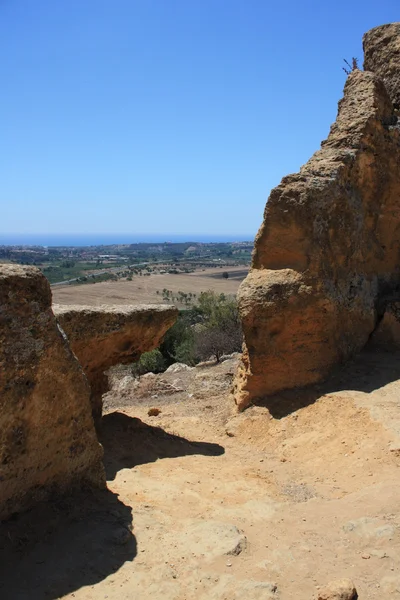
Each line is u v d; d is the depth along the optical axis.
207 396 13.10
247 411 9.68
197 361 21.25
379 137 10.90
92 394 9.34
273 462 8.06
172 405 12.78
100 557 4.77
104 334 8.70
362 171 10.64
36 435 5.27
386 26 12.48
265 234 9.82
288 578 4.63
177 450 8.84
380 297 11.41
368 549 4.96
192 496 6.50
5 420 4.94
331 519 5.70
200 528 5.43
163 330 9.70
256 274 9.85
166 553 4.96
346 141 10.51
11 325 4.98
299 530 5.54
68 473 5.68
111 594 4.30
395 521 5.32
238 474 7.48
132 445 8.82
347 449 7.57
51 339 5.36
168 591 4.38
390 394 8.64
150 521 5.59
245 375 9.94
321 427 8.45
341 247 10.11
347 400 8.68
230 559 4.91
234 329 21.66
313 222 9.52
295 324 9.51
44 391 5.30
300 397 9.34
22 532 4.94
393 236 11.59
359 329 10.60
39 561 4.62
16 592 4.21
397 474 6.51
